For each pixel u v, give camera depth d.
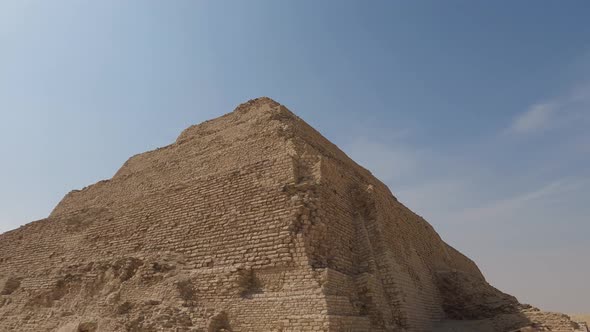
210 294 17.36
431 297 23.58
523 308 22.44
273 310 15.21
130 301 18.95
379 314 16.84
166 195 24.72
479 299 24.25
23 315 22.42
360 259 20.02
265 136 24.23
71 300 21.89
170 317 16.47
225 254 19.06
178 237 21.64
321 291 14.93
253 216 19.48
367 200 22.36
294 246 17.12
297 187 19.52
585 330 19.23
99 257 24.30
